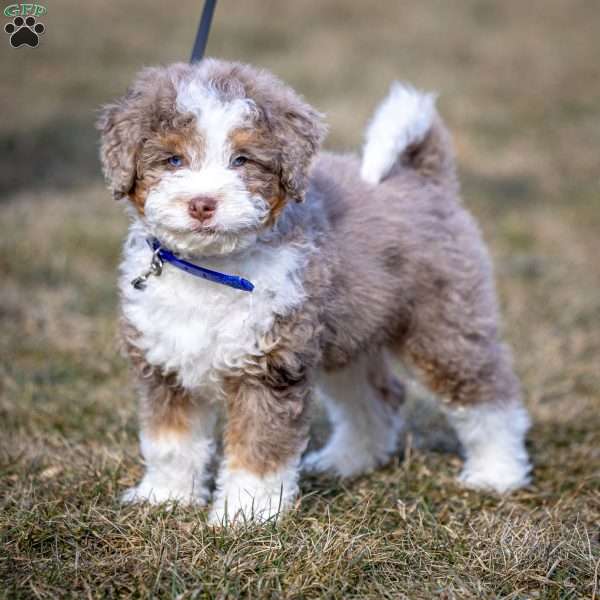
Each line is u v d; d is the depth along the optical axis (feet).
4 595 15.23
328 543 16.81
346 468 22.47
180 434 18.70
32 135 51.96
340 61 73.26
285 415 17.46
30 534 17.10
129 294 17.60
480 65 77.10
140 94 16.90
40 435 22.43
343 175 20.08
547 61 79.77
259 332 16.94
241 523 17.35
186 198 15.64
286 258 17.04
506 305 33.81
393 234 19.54
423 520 18.71
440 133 21.48
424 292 20.11
